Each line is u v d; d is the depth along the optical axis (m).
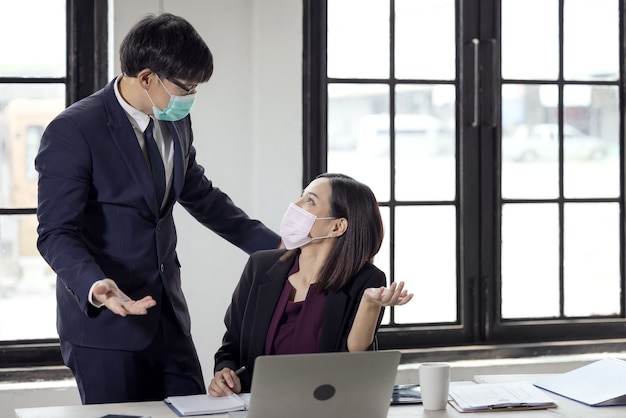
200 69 2.46
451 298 3.87
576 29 3.90
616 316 4.00
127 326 2.50
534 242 3.92
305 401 1.96
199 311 3.53
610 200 3.96
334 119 3.71
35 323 3.62
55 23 3.52
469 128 3.82
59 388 3.38
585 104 3.93
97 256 2.49
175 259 2.70
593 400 2.30
